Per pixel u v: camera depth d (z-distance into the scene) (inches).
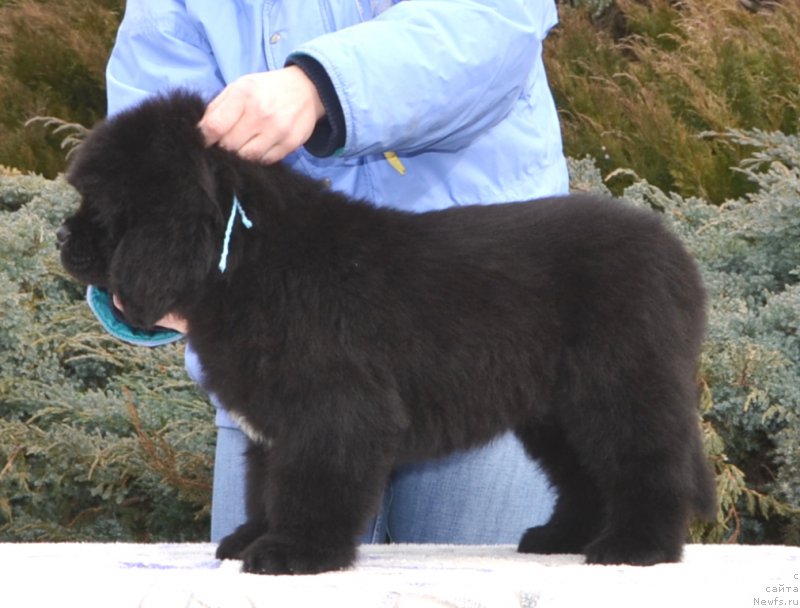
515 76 288.7
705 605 208.1
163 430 470.9
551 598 207.8
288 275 255.6
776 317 455.8
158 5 327.3
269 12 315.9
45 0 837.2
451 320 266.4
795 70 630.5
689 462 279.3
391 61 267.4
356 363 254.2
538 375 277.0
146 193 249.3
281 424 255.3
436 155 315.0
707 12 708.7
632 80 673.6
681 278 284.5
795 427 428.8
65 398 502.6
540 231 279.6
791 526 446.6
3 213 572.1
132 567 239.3
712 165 604.4
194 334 261.6
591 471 286.0
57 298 547.8
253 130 257.9
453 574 229.6
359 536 252.4
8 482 491.8
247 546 266.4
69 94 767.7
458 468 335.9
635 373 274.5
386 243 267.6
